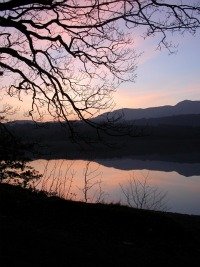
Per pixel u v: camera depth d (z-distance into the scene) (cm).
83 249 836
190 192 3453
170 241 1116
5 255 715
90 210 1277
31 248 777
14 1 881
